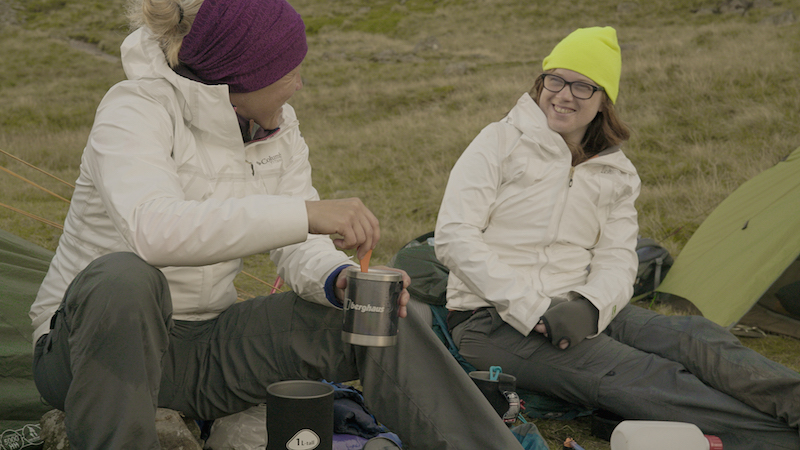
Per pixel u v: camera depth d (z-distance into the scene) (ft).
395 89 53.16
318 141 39.47
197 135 5.76
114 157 4.96
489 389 6.73
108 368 4.41
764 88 34.35
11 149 36.81
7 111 51.19
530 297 8.22
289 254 6.00
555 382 8.08
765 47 42.24
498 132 9.25
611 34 9.18
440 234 8.85
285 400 4.64
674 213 22.29
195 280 5.90
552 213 8.95
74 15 95.76
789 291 13.53
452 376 5.28
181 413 6.09
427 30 90.58
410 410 5.27
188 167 5.67
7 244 9.37
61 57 75.77
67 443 5.68
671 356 7.92
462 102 46.14
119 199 4.76
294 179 6.67
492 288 8.36
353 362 5.70
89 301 4.44
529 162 9.05
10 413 6.72
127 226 4.66
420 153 34.12
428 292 10.00
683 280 14.85
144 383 4.50
